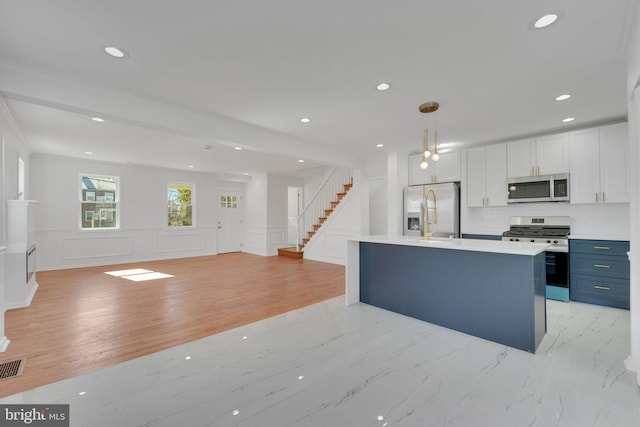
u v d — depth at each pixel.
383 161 6.05
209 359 2.37
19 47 2.09
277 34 1.97
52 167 5.89
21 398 1.86
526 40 2.03
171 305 3.76
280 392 1.93
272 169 7.62
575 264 3.84
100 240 6.52
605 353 2.46
